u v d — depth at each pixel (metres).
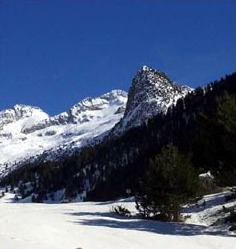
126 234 24.61
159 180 34.50
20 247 16.89
